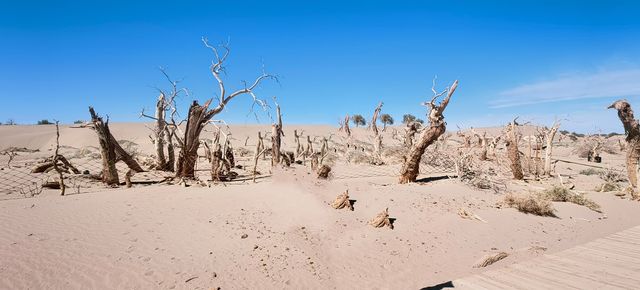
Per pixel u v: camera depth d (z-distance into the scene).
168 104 28.17
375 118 36.25
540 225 13.36
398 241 10.81
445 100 19.41
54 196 15.87
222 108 22.45
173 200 14.02
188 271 8.32
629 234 12.77
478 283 8.44
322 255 9.59
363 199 14.04
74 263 8.46
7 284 7.43
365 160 34.25
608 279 8.63
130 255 8.99
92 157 37.09
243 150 47.34
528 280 8.60
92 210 12.67
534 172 27.97
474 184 19.27
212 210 12.66
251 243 9.92
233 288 7.76
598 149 51.19
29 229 10.60
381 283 8.45
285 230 10.82
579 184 25.55
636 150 19.78
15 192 18.06
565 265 9.61
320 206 12.63
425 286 8.30
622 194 19.81
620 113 20.05
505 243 11.39
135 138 72.88
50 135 69.62
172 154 28.52
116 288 7.50
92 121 20.53
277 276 8.37
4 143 62.75
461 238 11.48
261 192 14.79
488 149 37.81
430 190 16.91
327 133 88.00
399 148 39.25
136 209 12.80
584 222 14.29
